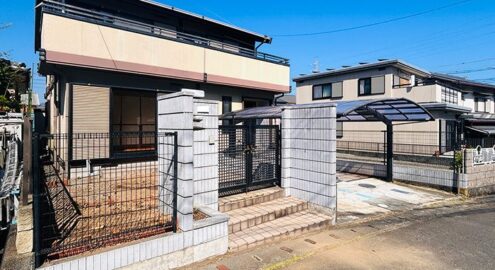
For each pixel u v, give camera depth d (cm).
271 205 541
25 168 310
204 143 453
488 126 1697
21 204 302
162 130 431
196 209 432
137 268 326
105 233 354
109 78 728
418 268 366
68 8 714
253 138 577
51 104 1056
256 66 1037
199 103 446
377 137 1549
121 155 738
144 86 797
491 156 844
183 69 838
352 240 457
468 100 1962
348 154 1631
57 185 588
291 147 605
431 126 1370
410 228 518
